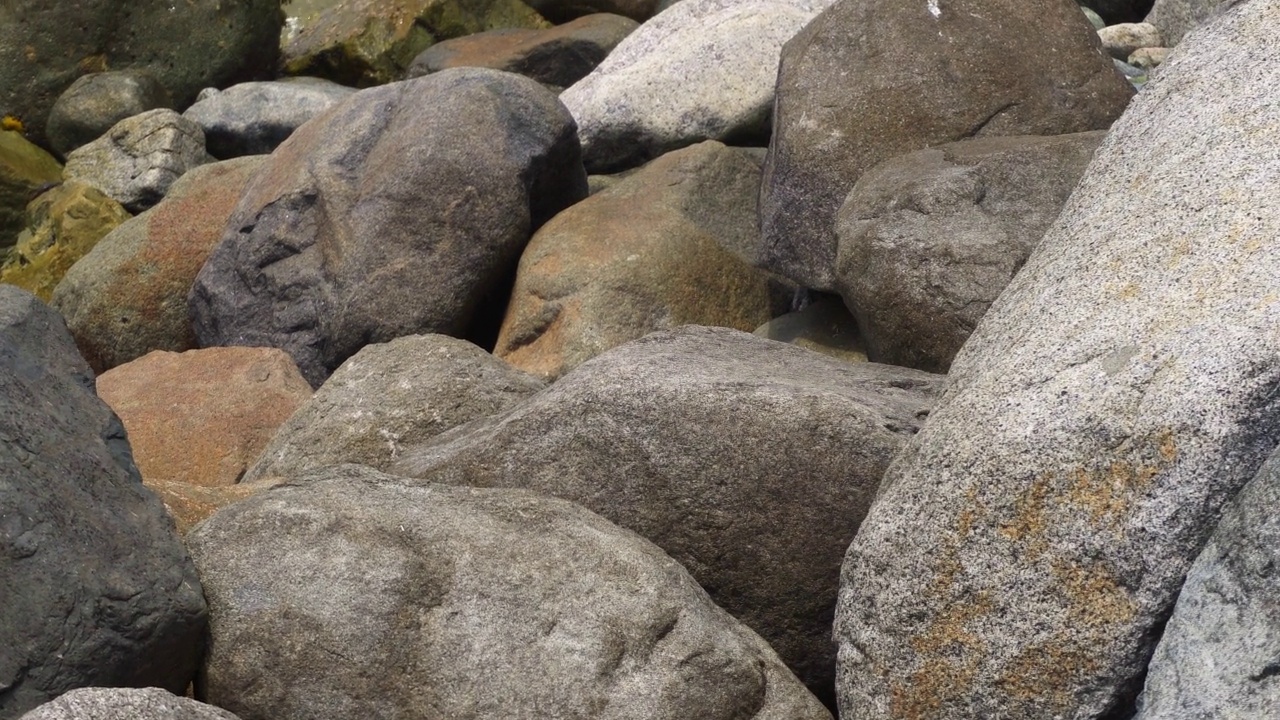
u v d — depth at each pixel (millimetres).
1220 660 3541
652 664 4422
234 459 7336
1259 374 3719
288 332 8531
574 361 7699
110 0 12789
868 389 5488
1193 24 10438
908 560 4070
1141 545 3770
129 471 4758
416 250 8289
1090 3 11891
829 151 7625
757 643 4648
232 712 4426
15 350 4785
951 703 3980
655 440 5027
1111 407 3865
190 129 11695
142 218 9742
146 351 9406
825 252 7562
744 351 6066
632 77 9828
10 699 4141
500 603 4457
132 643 4316
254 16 13008
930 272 6480
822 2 10273
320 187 8672
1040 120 7633
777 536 4949
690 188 8664
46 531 4312
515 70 12047
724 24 9945
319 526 4582
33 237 11023
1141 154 4848
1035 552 3883
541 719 4320
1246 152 4453
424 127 8500
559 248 8164
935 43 7816
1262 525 3561
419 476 5297
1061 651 3848
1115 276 4316
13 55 12602
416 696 4359
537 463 5172
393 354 6746
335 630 4410
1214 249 4164
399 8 13062
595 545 4617
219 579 4531
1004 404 4066
